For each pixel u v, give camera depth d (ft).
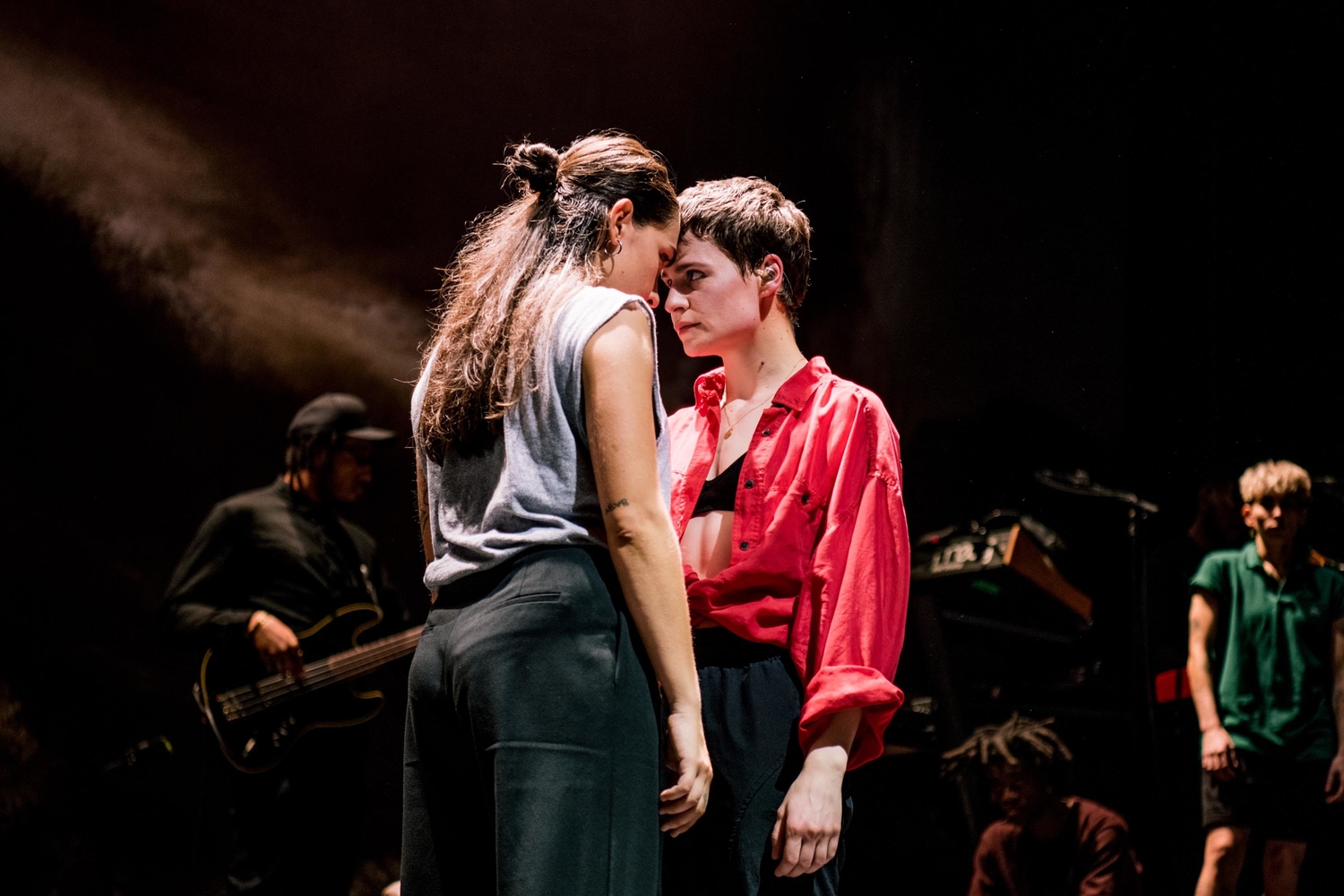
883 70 24.04
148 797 17.30
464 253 5.21
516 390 4.48
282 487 11.93
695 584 5.49
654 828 4.22
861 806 14.26
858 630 5.26
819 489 5.57
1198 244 20.33
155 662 19.89
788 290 6.07
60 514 19.92
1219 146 20.31
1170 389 20.30
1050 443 20.84
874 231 23.57
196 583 11.25
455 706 4.32
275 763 10.85
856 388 5.81
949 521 21.12
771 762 5.27
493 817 4.20
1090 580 18.26
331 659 11.25
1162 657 14.21
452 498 4.64
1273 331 19.57
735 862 5.22
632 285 4.90
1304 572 12.30
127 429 20.62
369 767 19.61
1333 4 19.29
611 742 4.12
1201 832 13.32
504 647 4.16
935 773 14.30
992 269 22.57
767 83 24.17
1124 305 21.16
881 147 23.82
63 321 20.42
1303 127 19.56
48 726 18.62
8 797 16.96
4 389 19.86
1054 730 14.67
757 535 5.56
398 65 22.91
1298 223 19.51
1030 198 22.43
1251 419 19.53
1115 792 14.28
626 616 4.29
